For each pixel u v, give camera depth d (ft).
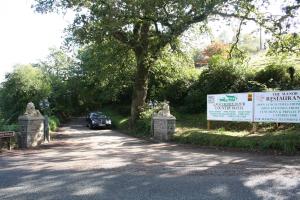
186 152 50.55
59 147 61.05
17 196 28.07
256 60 118.11
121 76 107.86
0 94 115.03
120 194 27.94
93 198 27.07
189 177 33.17
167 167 38.45
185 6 69.00
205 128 73.00
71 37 84.17
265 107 59.21
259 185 29.48
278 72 83.61
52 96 157.17
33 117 62.69
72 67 191.62
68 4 75.41
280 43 74.18
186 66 105.91
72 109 197.98
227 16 73.36
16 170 38.40
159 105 90.48
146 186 30.17
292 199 25.54
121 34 86.33
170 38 77.92
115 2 71.15
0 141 56.13
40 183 32.04
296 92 55.01
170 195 27.43
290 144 46.06
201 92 97.55
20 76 114.11
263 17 72.33
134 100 93.25
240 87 86.94
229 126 72.54
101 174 35.22
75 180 32.83
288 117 56.13
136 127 89.51
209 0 65.62
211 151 51.06
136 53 90.02
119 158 45.70
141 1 69.92
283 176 32.32
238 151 49.75
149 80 119.44
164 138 67.87
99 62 96.63
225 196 26.81
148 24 85.25
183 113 99.71
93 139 76.79
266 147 48.01
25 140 60.95
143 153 50.47
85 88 186.50
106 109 164.25
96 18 74.02
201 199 26.27
